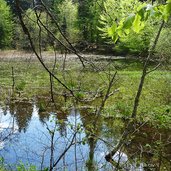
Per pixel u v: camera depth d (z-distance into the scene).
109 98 17.17
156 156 9.48
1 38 33.50
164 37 17.36
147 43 21.30
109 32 2.03
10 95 16.30
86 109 14.95
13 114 15.22
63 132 10.84
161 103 16.08
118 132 12.41
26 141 11.46
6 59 34.97
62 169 8.69
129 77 23.05
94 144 10.43
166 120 12.12
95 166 9.02
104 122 13.67
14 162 9.76
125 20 1.85
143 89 19.05
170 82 19.52
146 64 10.54
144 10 1.84
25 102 17.45
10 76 25.72
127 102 16.02
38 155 9.76
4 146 10.87
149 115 12.48
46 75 26.30
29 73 27.38
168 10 1.88
